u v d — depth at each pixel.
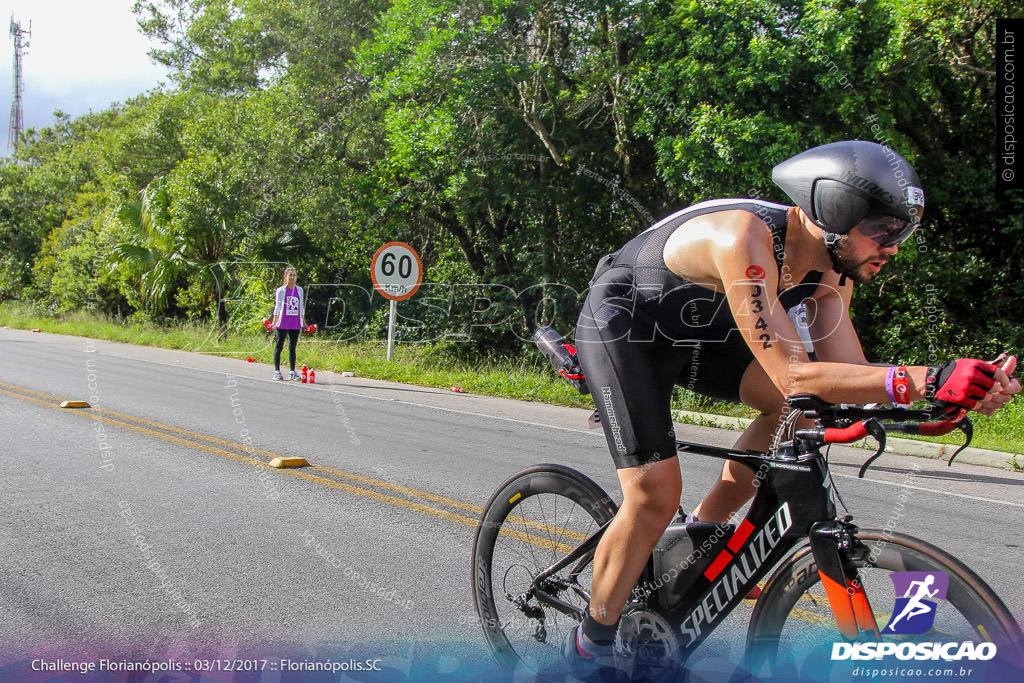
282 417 8.24
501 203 14.32
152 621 3.11
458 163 14.18
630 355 2.25
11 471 5.55
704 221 2.09
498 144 14.02
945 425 1.74
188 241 18.20
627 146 13.16
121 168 22.61
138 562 3.78
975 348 12.16
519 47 13.55
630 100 12.34
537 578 2.59
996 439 7.64
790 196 2.00
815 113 11.11
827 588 1.94
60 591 3.40
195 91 23.31
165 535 4.20
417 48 13.21
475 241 17.14
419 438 7.30
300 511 4.71
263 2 19.16
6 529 4.24
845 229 1.89
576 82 13.98
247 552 3.95
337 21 18.23
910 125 12.58
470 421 8.49
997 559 4.11
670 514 2.22
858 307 12.85
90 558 3.82
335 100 17.56
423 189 15.63
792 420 2.13
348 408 9.12
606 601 2.26
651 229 2.30
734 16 10.75
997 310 12.27
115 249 18.89
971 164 12.82
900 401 1.72
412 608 3.27
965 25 11.09
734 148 10.43
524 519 2.68
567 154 13.56
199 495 5.03
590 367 2.31
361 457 6.34
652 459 2.21
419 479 5.60
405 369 12.73
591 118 13.66
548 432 7.86
